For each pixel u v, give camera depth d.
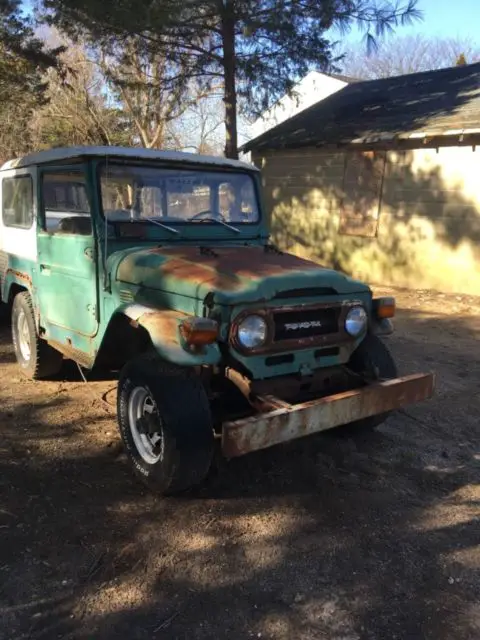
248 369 3.42
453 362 6.55
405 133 10.62
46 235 4.75
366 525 3.31
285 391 3.62
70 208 4.39
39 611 2.60
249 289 3.31
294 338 3.51
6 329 7.48
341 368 3.89
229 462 3.96
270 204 13.94
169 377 3.35
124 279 3.87
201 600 2.70
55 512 3.35
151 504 3.47
